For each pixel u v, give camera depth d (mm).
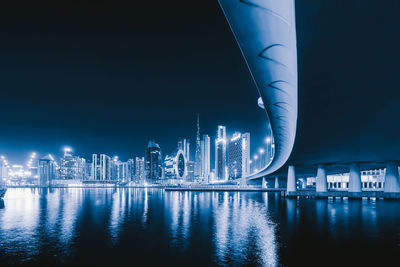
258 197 91312
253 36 15633
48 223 32875
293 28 13516
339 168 85875
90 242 22656
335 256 17984
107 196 105812
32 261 17656
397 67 17078
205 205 58312
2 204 63062
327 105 24906
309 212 42312
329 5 11258
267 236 24344
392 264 16344
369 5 11250
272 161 80750
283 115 33188
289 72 19391
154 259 17812
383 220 33250
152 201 73312
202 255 18547
